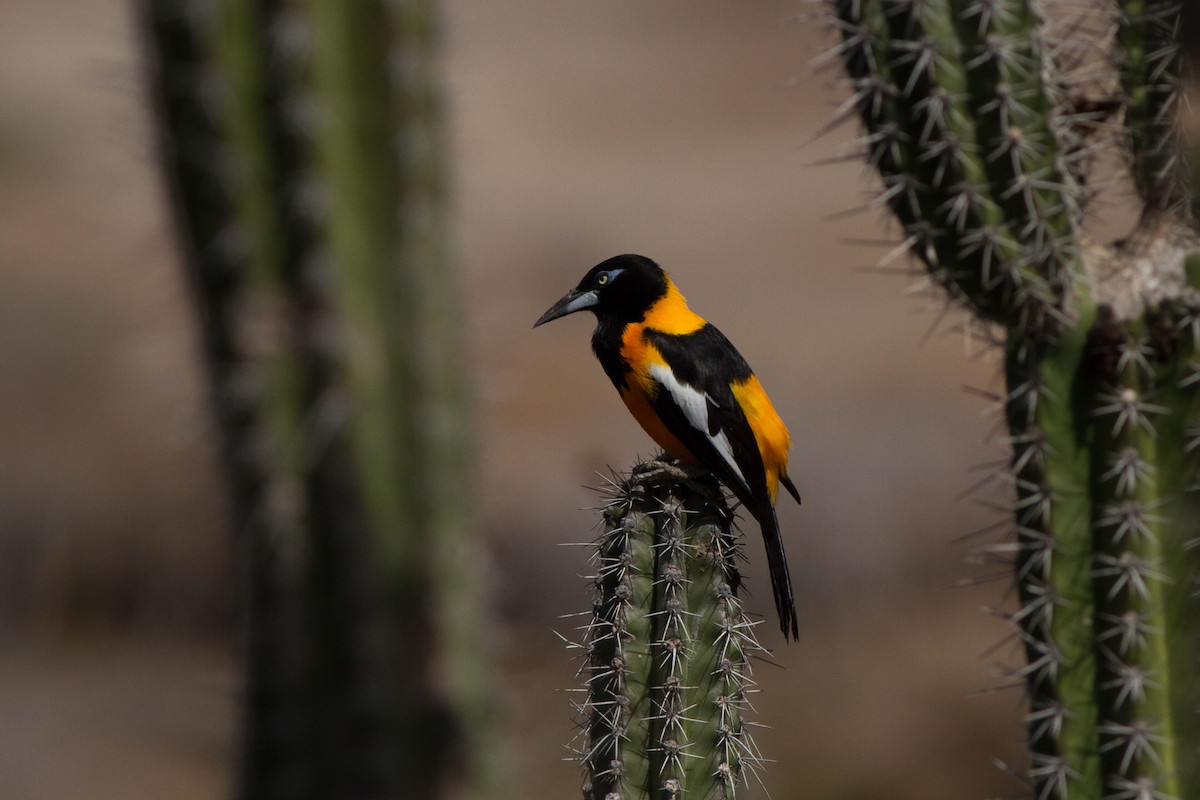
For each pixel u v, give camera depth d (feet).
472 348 29.71
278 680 28.81
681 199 140.77
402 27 27.30
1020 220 30.78
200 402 28.37
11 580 85.76
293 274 27.32
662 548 31.17
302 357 27.55
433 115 28.04
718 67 188.34
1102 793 30.94
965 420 93.71
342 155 27.12
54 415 90.53
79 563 86.94
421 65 27.68
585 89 176.24
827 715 81.05
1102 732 30.89
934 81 30.22
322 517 28.25
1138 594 30.45
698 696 31.01
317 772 28.91
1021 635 31.83
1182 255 31.01
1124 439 30.53
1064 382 30.91
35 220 127.24
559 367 110.01
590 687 31.94
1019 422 31.42
